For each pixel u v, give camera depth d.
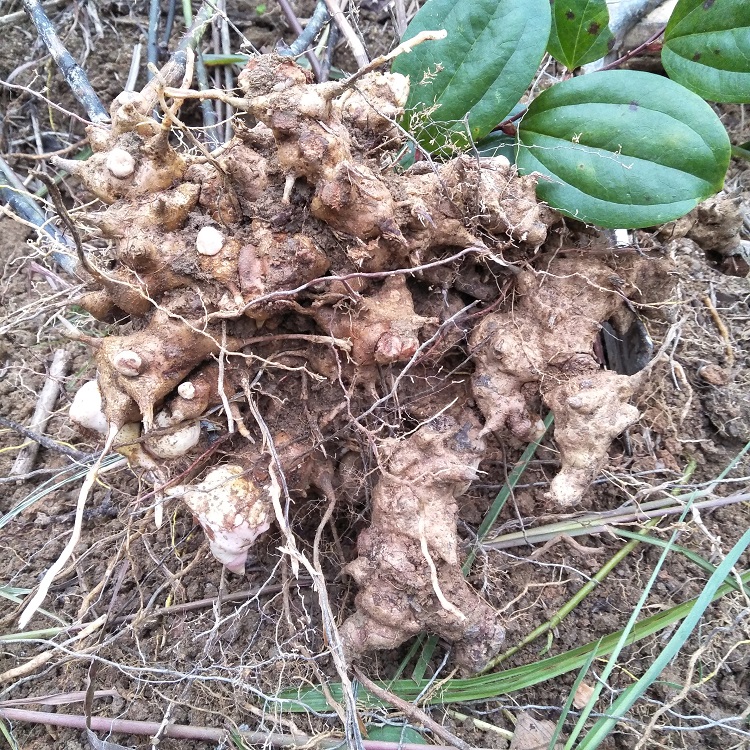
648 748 0.35
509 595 0.38
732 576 0.36
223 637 0.37
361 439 0.34
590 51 0.37
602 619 0.38
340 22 0.40
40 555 0.41
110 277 0.29
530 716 0.36
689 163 0.32
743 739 0.35
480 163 0.32
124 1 0.56
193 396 0.30
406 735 0.34
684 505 0.36
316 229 0.30
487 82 0.35
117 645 0.38
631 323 0.40
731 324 0.44
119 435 0.31
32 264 0.43
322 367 0.33
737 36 0.34
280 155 0.28
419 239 0.31
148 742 0.35
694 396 0.42
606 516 0.39
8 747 0.36
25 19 0.55
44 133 0.53
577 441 0.32
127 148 0.29
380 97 0.32
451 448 0.34
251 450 0.33
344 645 0.33
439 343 0.34
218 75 0.52
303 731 0.35
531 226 0.32
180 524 0.41
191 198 0.30
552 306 0.34
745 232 0.48
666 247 0.39
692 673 0.34
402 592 0.32
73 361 0.48
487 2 0.35
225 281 0.29
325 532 0.39
